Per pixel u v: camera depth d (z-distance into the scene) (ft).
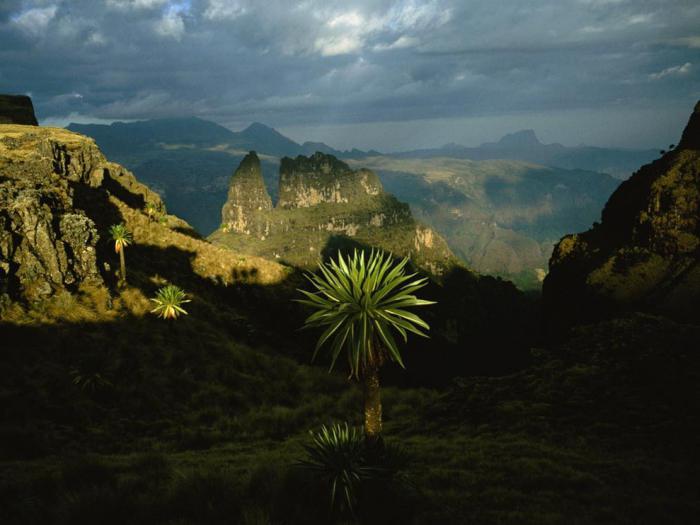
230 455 64.34
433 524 35.68
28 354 100.12
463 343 623.77
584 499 41.42
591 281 428.56
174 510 34.65
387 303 32.76
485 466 51.49
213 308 194.29
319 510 35.65
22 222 126.72
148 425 89.56
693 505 38.81
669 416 65.00
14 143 237.25
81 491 36.19
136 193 331.36
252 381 132.46
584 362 93.25
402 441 68.33
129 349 121.70
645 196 459.32
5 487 37.47
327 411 102.27
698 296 370.32
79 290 137.08
